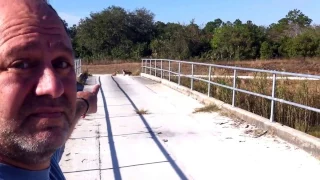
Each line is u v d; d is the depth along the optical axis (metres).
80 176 4.94
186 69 30.75
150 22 64.38
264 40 51.88
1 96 0.96
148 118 8.79
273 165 5.32
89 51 61.09
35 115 0.99
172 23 66.50
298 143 6.16
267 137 6.85
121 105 10.81
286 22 74.31
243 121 8.20
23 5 1.01
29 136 0.98
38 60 1.00
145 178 4.88
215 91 11.61
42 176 1.09
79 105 1.70
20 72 0.97
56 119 1.02
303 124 7.41
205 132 7.32
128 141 6.68
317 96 8.12
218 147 6.27
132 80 20.73
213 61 44.28
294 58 44.88
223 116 8.87
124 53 56.78
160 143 6.54
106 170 5.16
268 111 8.54
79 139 6.76
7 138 0.97
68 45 1.08
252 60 46.09
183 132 7.35
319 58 43.62
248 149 6.12
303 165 5.30
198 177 4.92
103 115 9.09
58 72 1.04
